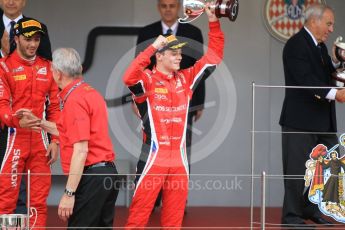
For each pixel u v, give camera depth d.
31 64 20.53
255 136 27.81
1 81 20.17
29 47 20.19
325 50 22.77
